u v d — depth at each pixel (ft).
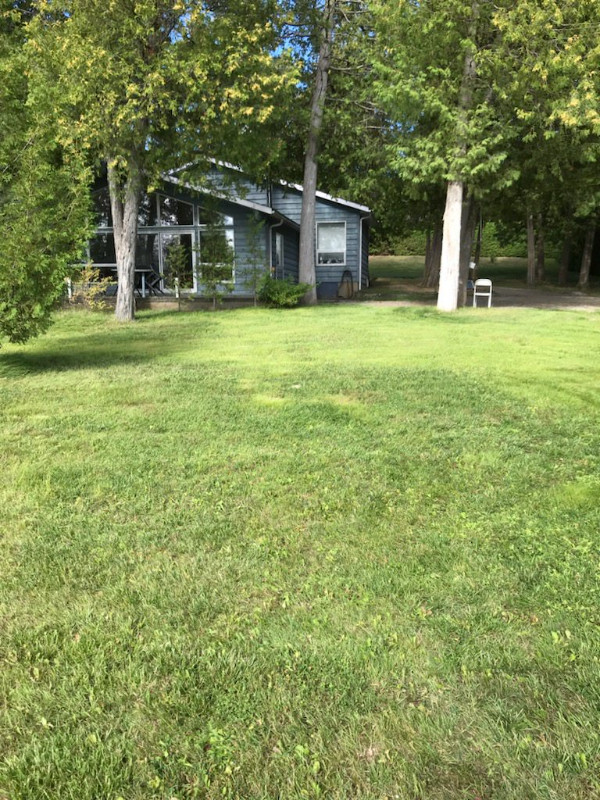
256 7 47.52
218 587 8.97
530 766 5.76
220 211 64.39
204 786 5.63
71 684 6.95
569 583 8.93
